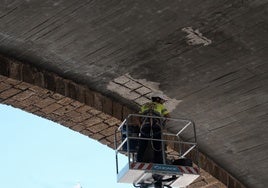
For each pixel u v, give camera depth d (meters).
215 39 16.08
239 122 19.41
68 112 18.05
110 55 16.72
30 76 16.73
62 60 16.86
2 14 14.95
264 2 14.82
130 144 15.55
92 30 15.73
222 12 15.15
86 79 17.72
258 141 20.33
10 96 17.09
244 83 17.70
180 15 15.25
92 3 14.74
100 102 18.16
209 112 19.02
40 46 16.27
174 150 19.86
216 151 20.86
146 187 14.97
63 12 15.03
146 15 15.23
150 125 14.96
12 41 16.00
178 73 17.44
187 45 16.31
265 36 15.98
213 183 21.47
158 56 16.75
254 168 21.69
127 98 18.61
